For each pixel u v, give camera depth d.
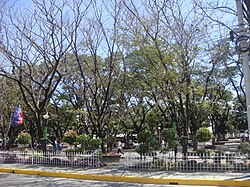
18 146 42.25
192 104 19.41
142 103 33.28
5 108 30.55
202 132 19.42
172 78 16.77
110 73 22.02
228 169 14.28
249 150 15.38
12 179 14.57
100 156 17.75
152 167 15.63
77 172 15.36
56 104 36.16
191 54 16.86
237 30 13.52
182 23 17.92
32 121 36.91
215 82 22.17
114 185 12.59
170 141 17.03
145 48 17.61
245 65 12.09
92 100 25.55
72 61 23.80
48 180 14.18
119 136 49.91
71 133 23.11
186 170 14.71
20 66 20.88
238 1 12.40
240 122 55.56
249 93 11.92
